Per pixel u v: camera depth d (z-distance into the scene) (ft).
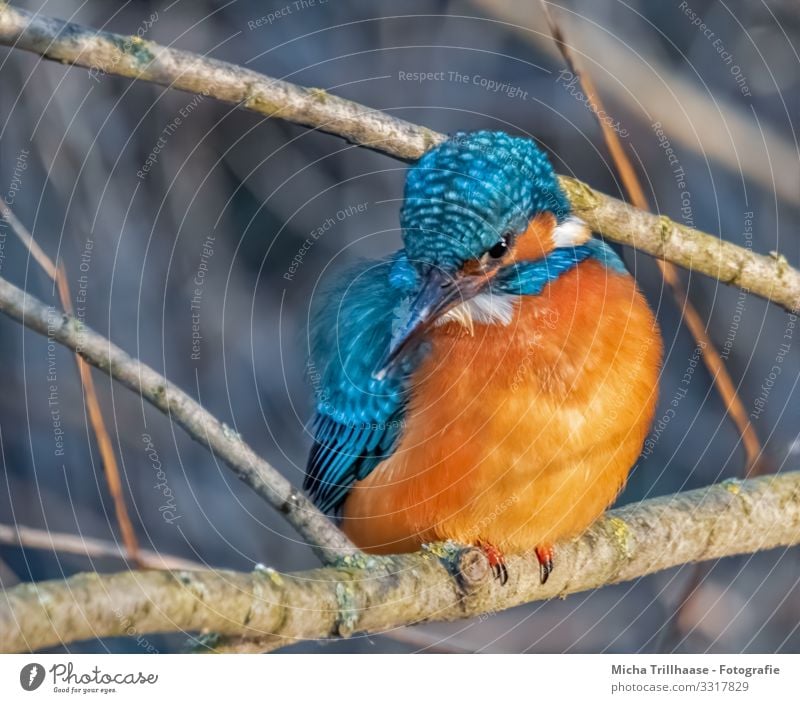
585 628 15.83
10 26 15.12
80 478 15.85
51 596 14.88
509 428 15.25
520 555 15.26
